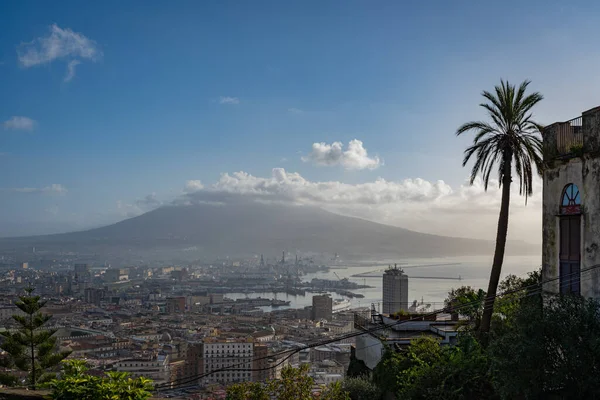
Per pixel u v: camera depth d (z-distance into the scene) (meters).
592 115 22.39
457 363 25.42
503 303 31.36
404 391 25.91
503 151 31.09
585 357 18.23
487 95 31.64
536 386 19.06
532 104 31.28
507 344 20.11
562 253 24.39
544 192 26.00
